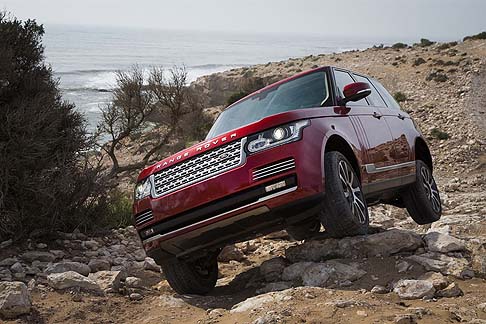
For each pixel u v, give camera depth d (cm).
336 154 480
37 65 923
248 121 573
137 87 2178
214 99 5144
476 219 691
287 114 457
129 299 489
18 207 736
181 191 464
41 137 765
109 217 892
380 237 476
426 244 485
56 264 571
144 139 2859
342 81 592
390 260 460
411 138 682
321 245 501
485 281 426
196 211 457
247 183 438
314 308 367
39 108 797
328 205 463
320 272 451
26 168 752
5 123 745
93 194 842
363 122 566
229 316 397
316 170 445
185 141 2780
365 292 407
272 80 4866
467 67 4128
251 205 439
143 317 444
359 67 4809
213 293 540
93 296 489
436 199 710
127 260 680
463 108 3225
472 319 334
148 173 501
